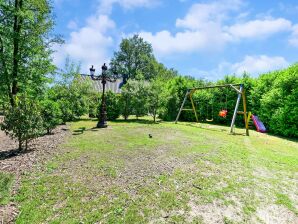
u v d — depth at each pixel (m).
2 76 11.86
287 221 3.42
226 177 4.88
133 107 17.44
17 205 3.54
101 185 4.29
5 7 11.67
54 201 3.67
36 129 6.93
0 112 12.52
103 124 12.23
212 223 3.25
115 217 3.29
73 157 6.02
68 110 14.12
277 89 13.06
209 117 18.89
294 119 11.72
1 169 5.07
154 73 51.84
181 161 5.87
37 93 13.74
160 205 3.63
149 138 9.06
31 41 12.84
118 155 6.31
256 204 3.84
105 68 12.34
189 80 20.81
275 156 6.93
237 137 10.73
